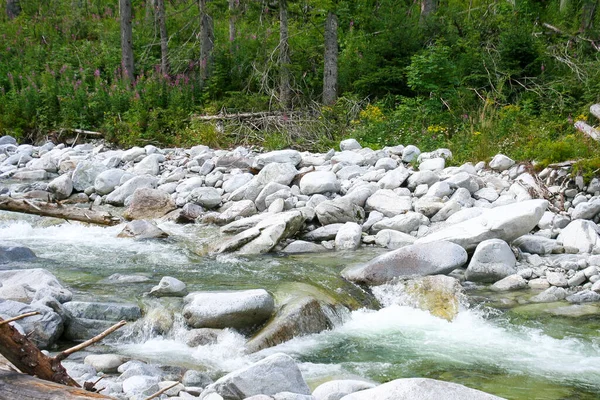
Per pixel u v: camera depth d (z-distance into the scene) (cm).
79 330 548
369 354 541
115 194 1109
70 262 770
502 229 786
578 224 831
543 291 693
